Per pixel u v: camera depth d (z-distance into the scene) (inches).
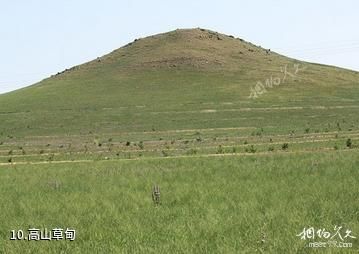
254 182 879.1
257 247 436.8
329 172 962.1
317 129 2827.3
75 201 742.5
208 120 3565.5
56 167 1533.0
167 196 761.0
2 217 639.1
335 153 1487.5
